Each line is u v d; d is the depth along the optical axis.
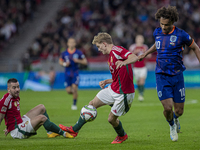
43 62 71.00
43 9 100.38
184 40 18.55
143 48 48.38
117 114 18.38
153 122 28.23
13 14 90.75
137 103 44.19
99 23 89.12
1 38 86.19
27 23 94.94
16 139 20.23
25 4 95.69
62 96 55.66
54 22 92.31
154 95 55.88
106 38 18.44
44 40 84.56
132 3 94.31
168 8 18.03
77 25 89.56
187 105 41.22
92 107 18.91
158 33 19.17
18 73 69.38
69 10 94.81
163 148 17.56
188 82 70.38
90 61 71.12
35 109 20.72
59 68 71.81
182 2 94.88
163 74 18.98
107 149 17.34
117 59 17.83
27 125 19.38
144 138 20.84
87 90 67.69
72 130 20.08
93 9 94.12
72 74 38.12
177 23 87.38
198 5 95.44
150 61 71.44
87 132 23.33
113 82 18.62
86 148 17.61
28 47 87.81
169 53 18.75
